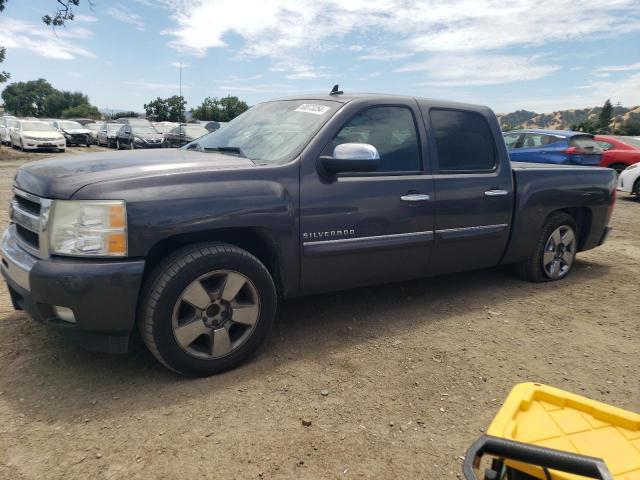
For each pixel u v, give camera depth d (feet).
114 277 8.80
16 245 10.11
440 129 13.55
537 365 11.00
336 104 12.19
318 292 11.85
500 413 5.68
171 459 7.54
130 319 9.12
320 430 8.37
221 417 8.62
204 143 13.62
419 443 8.16
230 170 10.15
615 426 5.73
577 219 17.53
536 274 16.52
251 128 12.99
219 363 9.97
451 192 13.29
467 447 8.11
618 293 16.02
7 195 31.65
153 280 9.27
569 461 4.17
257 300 10.30
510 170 14.87
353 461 7.66
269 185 10.40
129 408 8.79
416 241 12.73
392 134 12.62
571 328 13.10
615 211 34.22
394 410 9.05
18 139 77.97
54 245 8.94
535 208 15.31
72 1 58.85
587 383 10.32
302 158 11.00
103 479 7.10
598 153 37.63
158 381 9.73
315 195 11.02
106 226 8.82
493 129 14.71
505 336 12.44
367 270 12.25
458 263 14.17
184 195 9.43
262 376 10.06
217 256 9.65
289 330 12.31
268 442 8.00
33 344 10.95
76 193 8.89
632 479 4.93
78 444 7.81
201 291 9.60
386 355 11.16
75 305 8.77
